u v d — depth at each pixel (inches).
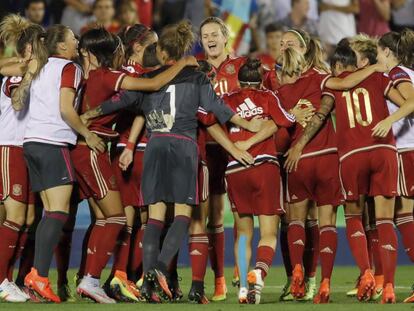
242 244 1038.4
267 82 1189.7
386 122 1008.9
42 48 1021.2
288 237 1088.2
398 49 1063.6
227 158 1117.7
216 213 1117.7
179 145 986.1
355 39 1119.6
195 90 996.6
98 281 1027.3
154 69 1041.5
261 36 2132.1
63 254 1078.4
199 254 1021.2
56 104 1007.0
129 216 1083.9
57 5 2086.6
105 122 1027.9
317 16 2164.1
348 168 1041.5
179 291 1098.1
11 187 1055.0
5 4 2057.1
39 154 1002.1
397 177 1032.8
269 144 1031.6
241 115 1026.7
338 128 1054.4
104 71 1016.2
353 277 1470.2
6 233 1048.2
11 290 1036.5
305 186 1082.7
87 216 1690.5
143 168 997.8
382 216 1029.8
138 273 1119.6
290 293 1111.0
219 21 1166.3
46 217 1003.3
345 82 1047.6
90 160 1017.5
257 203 1027.9
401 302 1037.8
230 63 1161.4
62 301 1056.2
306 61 1120.8
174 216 1010.1
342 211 1774.1
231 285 1341.0
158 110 992.2
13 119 1060.5
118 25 2073.1
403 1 2207.2
